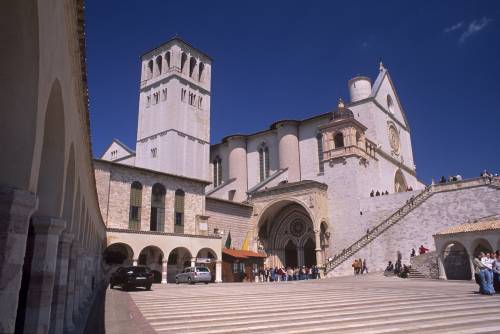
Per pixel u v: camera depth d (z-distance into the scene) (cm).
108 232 3534
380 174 5400
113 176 3831
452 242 3102
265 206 5247
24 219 559
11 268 538
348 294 1962
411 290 2052
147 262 4034
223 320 1227
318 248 4647
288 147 5878
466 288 2094
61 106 799
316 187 4850
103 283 3384
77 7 817
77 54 932
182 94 6794
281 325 1099
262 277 4769
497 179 3703
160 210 4128
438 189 4022
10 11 531
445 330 925
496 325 967
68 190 1122
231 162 6519
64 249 1067
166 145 6425
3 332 521
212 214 4838
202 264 4269
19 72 561
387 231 4162
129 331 1030
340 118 5175
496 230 2830
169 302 1812
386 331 941
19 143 566
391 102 6331
